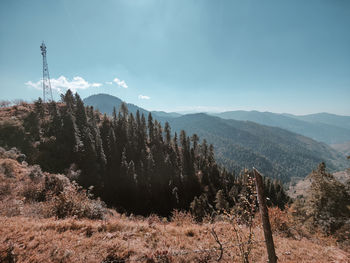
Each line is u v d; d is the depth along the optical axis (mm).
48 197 10047
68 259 4406
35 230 5488
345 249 8516
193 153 89125
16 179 15672
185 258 5266
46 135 49906
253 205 4453
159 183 64125
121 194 52000
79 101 65438
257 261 5645
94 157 48906
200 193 67812
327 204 15477
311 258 6812
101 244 5242
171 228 7539
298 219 16938
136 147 75750
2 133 41406
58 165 42562
